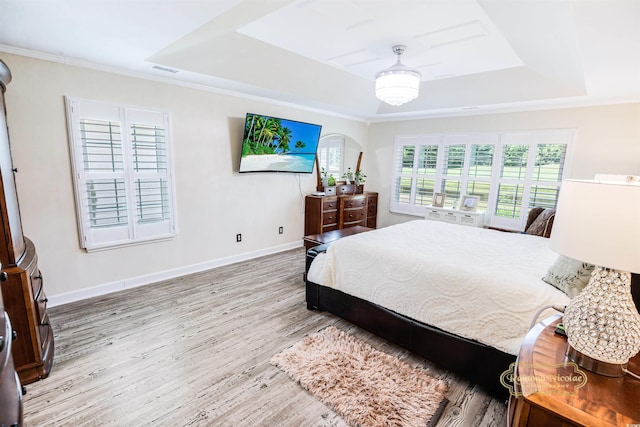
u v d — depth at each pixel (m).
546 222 3.66
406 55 3.27
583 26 1.68
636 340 0.98
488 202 5.02
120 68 3.12
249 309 3.07
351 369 2.16
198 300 3.23
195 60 3.06
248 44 3.03
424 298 2.22
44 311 2.26
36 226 2.84
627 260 0.92
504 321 1.86
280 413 1.81
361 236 3.01
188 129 3.74
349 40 2.93
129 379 2.07
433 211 5.34
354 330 2.73
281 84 3.85
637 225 0.91
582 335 1.03
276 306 3.14
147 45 2.47
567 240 1.03
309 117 5.16
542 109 4.42
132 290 3.43
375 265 2.53
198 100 3.79
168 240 3.74
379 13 2.39
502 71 3.73
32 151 2.75
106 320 2.79
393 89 2.81
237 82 3.63
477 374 2.00
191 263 3.99
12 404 0.86
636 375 1.01
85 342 2.46
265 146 4.43
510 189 4.80
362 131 6.26
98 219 3.16
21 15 1.93
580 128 4.16
